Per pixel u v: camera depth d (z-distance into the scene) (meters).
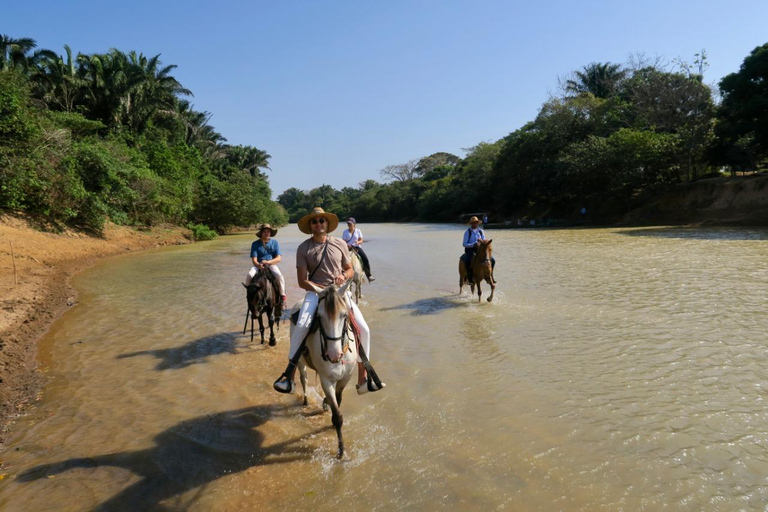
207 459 4.54
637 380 5.81
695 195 36.84
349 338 4.64
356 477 4.12
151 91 47.19
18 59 37.56
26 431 5.19
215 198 43.88
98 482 4.20
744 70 33.91
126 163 31.81
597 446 4.38
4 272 15.44
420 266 17.61
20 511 3.82
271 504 3.81
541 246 22.97
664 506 3.50
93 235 25.34
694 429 4.57
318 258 5.02
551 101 51.78
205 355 7.65
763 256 15.77
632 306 9.49
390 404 5.53
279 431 5.05
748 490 3.63
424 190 92.06
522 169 54.69
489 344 7.57
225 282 15.05
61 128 26.11
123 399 5.98
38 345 8.45
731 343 6.94
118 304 11.82
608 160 40.81
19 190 21.05
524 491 3.78
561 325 8.42
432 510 3.61
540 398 5.47
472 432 4.78
